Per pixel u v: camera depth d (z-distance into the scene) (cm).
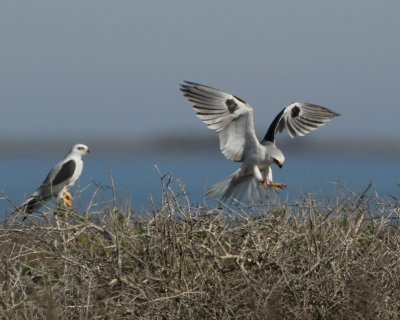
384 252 1134
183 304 1044
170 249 1108
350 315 1027
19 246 1176
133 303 1055
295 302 1068
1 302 1031
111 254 1140
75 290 1058
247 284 1070
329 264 1105
